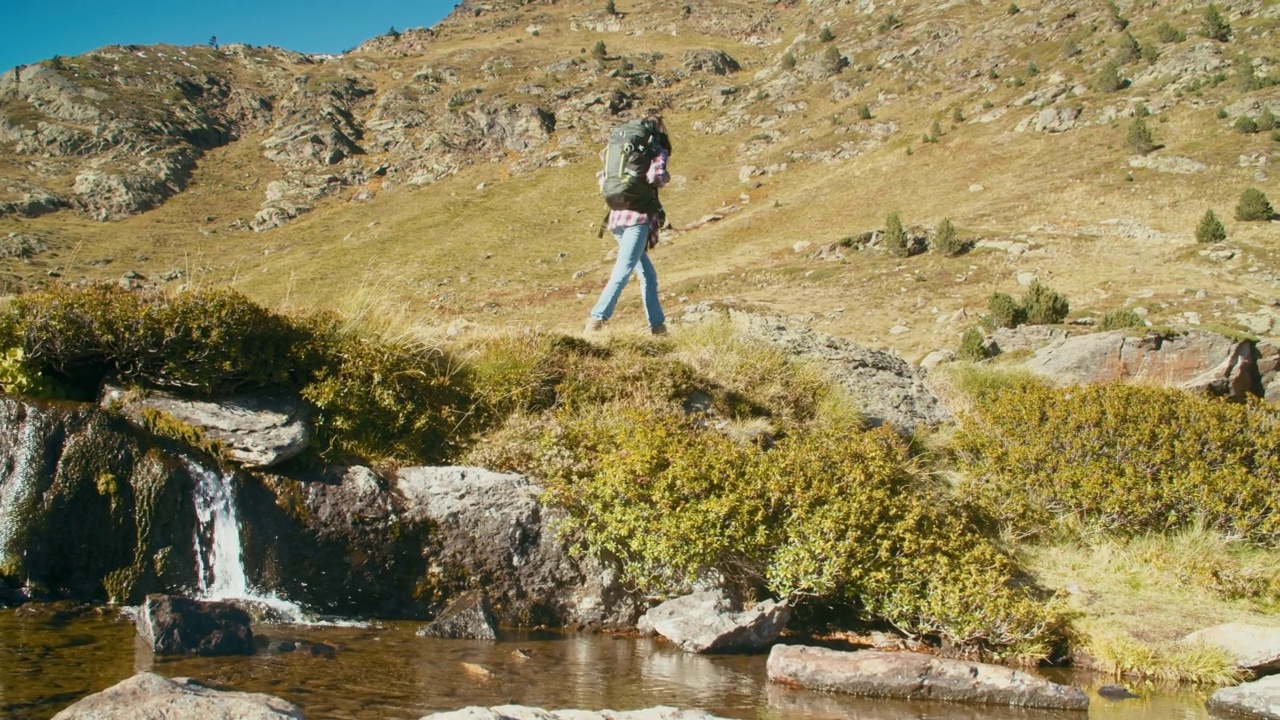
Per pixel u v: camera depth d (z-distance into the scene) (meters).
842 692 5.12
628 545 6.53
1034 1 100.62
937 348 33.59
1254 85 63.19
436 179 95.19
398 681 4.47
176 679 3.71
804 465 6.85
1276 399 13.86
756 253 58.75
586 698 4.52
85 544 5.48
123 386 6.16
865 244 53.38
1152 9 86.00
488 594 6.24
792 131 92.00
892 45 104.81
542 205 82.62
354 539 6.09
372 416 6.83
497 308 51.66
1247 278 39.53
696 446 6.93
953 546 6.69
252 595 5.82
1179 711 5.21
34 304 5.95
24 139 96.88
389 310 8.03
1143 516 7.98
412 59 132.25
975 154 69.75
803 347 10.31
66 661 4.27
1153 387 9.80
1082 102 70.12
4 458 5.45
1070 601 6.77
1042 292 35.84
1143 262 42.91
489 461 6.93
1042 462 8.45
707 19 144.75
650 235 8.42
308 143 103.19
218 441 6.10
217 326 6.30
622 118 104.69
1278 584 7.14
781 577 6.34
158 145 99.12
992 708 5.06
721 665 5.53
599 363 8.32
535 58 125.50
